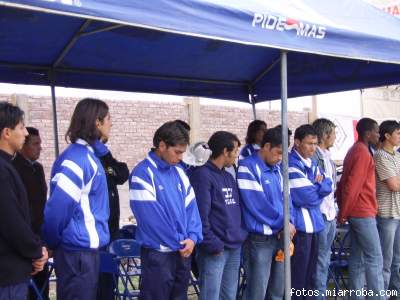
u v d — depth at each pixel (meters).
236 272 3.96
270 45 3.19
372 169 4.76
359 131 4.86
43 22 3.99
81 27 4.16
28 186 4.33
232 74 5.96
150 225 3.37
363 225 4.73
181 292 3.52
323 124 4.82
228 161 3.87
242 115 11.30
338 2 4.20
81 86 5.35
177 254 3.47
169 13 2.72
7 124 2.83
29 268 2.79
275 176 4.12
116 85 5.60
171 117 10.45
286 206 3.75
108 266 3.87
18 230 2.67
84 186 3.06
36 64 4.95
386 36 3.88
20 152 4.36
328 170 4.82
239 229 3.90
